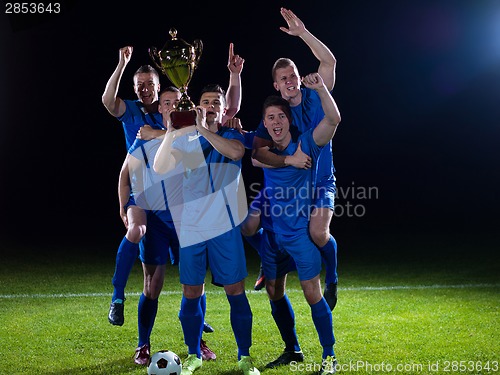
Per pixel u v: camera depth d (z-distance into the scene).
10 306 7.31
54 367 5.32
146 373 5.19
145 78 5.89
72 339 6.07
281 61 5.42
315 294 5.11
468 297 7.47
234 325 5.14
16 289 8.14
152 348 5.86
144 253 5.57
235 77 6.04
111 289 8.15
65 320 6.71
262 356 5.59
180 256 5.14
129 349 5.80
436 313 6.79
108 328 6.43
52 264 9.62
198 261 5.10
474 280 8.39
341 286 8.21
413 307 7.07
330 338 5.12
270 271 5.35
